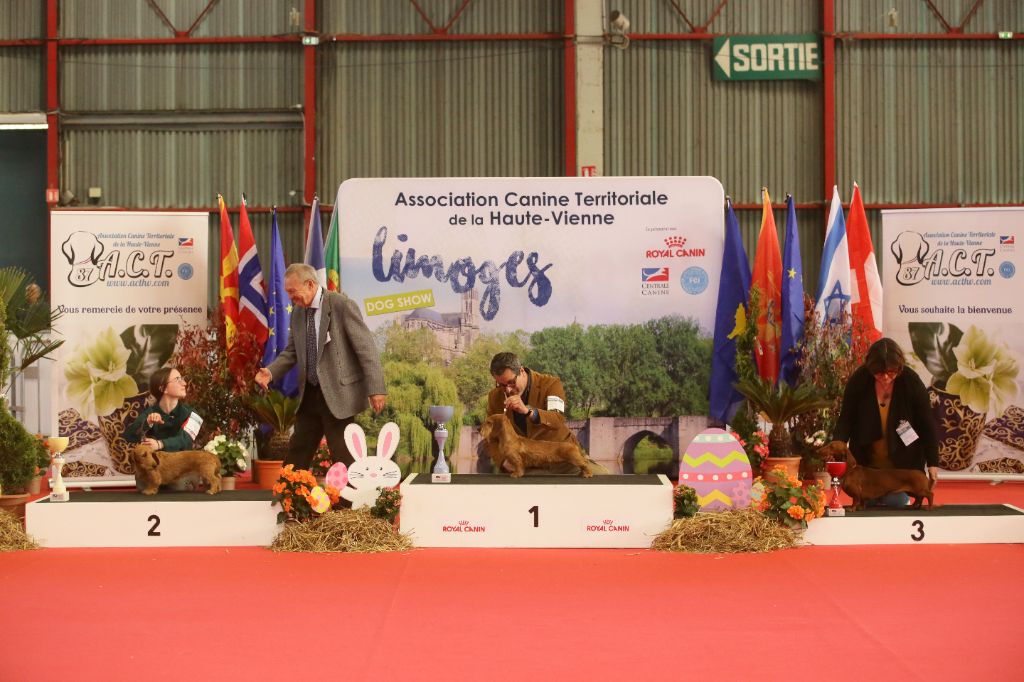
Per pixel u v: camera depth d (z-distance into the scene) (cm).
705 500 633
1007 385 898
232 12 1463
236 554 596
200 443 884
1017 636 421
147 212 884
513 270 824
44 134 1490
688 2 1463
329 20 1466
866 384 657
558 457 646
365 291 823
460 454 821
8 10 1463
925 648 405
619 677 369
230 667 382
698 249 822
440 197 824
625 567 558
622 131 1463
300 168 1462
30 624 444
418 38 1459
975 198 1454
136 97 1466
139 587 512
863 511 640
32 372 1104
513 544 616
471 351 823
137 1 1465
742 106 1463
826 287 895
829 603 477
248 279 912
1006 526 621
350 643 414
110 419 877
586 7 1448
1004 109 1452
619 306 823
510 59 1464
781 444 841
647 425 823
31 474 692
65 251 873
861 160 1455
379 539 607
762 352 884
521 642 415
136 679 368
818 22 1457
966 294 903
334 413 640
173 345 888
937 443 648
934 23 1455
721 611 463
